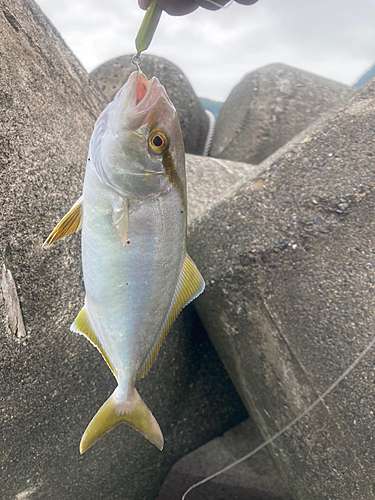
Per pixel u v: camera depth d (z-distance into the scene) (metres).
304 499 0.45
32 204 0.39
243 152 1.00
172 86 0.93
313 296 0.43
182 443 0.56
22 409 0.40
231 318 0.48
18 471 0.41
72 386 0.43
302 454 0.44
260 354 0.46
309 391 0.42
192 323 0.56
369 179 0.43
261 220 0.46
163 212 0.32
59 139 0.44
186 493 0.55
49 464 0.43
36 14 0.48
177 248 0.33
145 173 0.31
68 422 0.43
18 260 0.38
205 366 0.58
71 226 0.33
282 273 0.44
